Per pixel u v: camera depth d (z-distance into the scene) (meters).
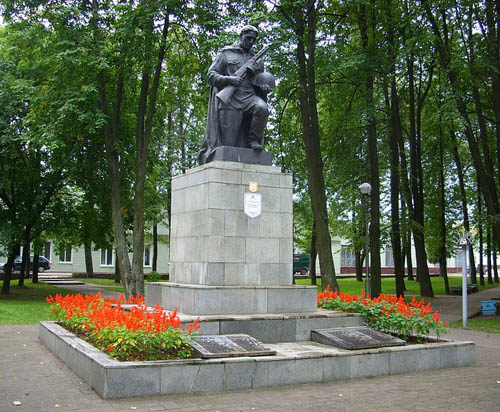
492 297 27.84
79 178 24.11
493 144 27.19
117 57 19.36
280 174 10.09
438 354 9.09
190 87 22.94
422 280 27.75
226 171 9.59
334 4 21.17
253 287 9.39
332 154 24.95
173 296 9.84
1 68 22.30
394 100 24.91
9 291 26.33
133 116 23.19
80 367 7.80
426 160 30.84
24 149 23.75
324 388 7.45
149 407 6.25
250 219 9.72
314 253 30.73
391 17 20.73
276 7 19.23
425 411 6.46
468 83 20.48
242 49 10.62
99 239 27.47
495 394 7.31
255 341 8.08
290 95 21.52
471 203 34.47
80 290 29.16
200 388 7.05
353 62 18.61
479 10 19.44
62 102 19.05
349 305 10.24
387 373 8.49
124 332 7.28
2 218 23.97
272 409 6.33
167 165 30.00
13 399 6.61
